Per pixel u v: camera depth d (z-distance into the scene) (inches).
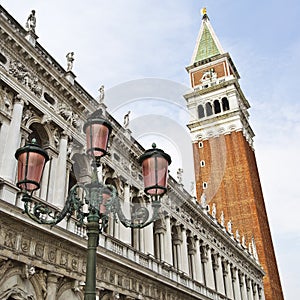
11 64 1035.3
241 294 2561.5
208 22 4936.0
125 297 1203.9
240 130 3831.2
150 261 1433.3
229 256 2471.7
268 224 4005.9
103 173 1173.7
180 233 1809.8
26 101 1048.8
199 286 1817.2
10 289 812.6
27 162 423.8
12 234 840.9
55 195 1081.4
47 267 912.3
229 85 4094.5
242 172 3663.9
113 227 1278.3
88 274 384.5
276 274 3629.4
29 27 1156.5
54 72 1166.3
